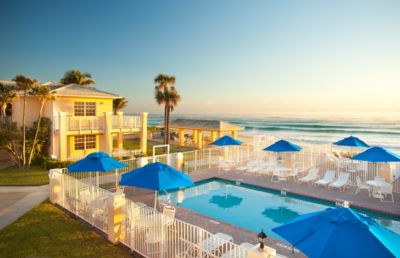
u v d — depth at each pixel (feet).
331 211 15.53
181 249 24.21
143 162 55.01
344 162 62.34
